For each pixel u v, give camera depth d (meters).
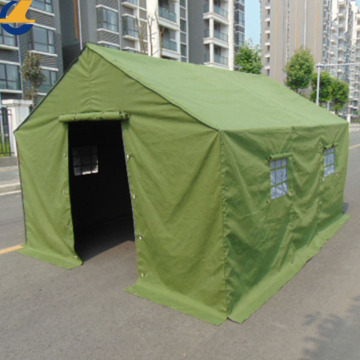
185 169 3.64
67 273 4.77
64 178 4.93
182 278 3.87
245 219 3.75
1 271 4.88
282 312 3.72
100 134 6.77
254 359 3.02
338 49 78.00
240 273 3.77
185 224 3.74
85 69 4.43
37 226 5.44
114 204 7.23
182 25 37.44
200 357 3.05
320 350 3.12
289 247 4.76
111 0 29.78
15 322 3.65
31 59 23.75
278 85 7.63
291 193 4.77
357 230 6.41
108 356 3.10
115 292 4.20
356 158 16.20
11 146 13.72
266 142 4.11
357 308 3.79
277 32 66.88
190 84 4.94
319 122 5.89
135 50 32.03
